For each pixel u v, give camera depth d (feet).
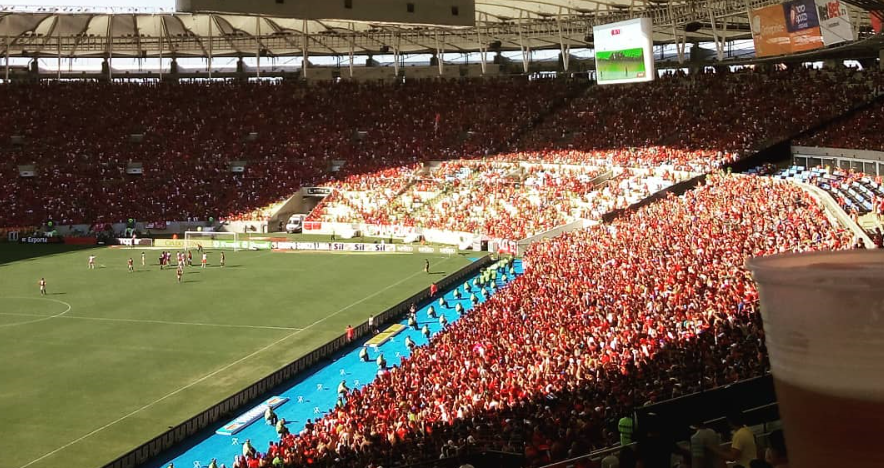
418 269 277.64
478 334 151.02
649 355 104.99
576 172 336.49
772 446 34.86
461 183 360.48
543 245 257.96
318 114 418.10
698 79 355.77
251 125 412.36
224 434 134.62
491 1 323.78
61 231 355.15
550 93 409.69
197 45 440.45
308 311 217.15
